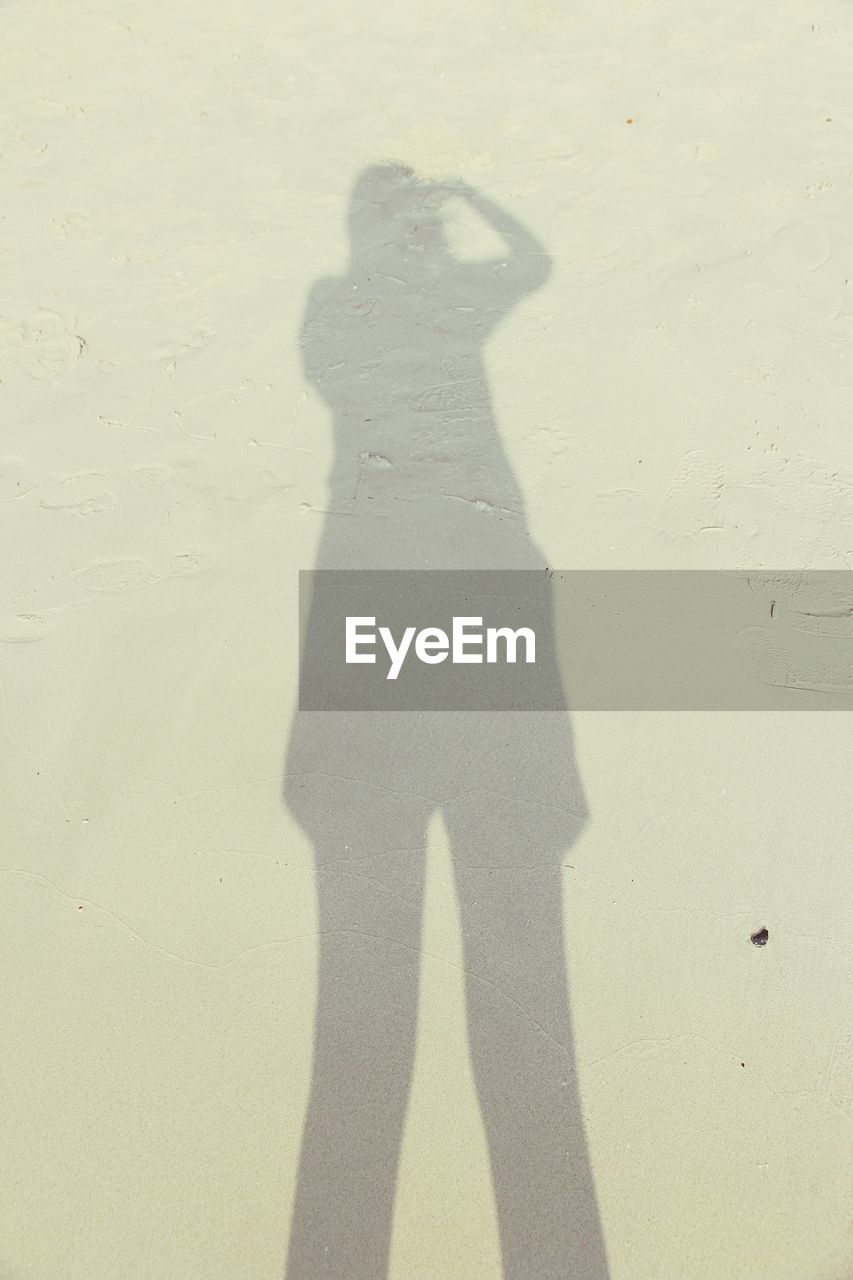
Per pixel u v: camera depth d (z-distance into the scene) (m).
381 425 3.41
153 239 4.32
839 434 3.29
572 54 5.41
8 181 4.72
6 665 2.77
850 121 4.76
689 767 2.47
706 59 5.28
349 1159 1.94
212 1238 1.86
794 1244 1.83
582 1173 1.91
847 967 2.15
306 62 5.50
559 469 3.22
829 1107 1.97
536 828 2.38
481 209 4.36
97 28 5.94
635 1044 2.06
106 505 3.20
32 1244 1.87
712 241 4.10
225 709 2.64
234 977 2.19
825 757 2.47
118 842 2.41
